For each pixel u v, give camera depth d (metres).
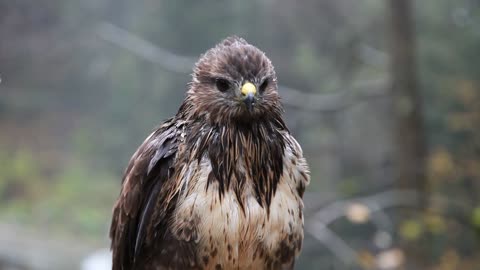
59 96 25.30
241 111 4.46
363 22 19.08
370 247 13.48
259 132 4.57
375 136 18.00
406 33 13.26
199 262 4.52
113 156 24.83
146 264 4.76
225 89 4.51
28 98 25.45
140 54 15.15
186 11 20.61
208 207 4.45
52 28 21.50
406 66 13.20
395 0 13.24
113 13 20.70
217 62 4.55
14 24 21.27
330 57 19.09
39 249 19.11
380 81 13.99
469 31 18.34
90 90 24.47
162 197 4.61
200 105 4.60
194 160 4.52
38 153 26.30
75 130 25.89
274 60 20.50
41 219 22.56
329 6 19.44
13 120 27.97
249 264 4.60
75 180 24.56
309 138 18.33
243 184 4.51
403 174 13.07
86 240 20.88
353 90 14.27
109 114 24.36
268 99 4.56
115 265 5.06
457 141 16.45
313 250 13.77
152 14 20.75
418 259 11.90
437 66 17.69
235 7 20.73
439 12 18.80
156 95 21.66
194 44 20.72
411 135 13.09
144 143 4.92
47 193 24.45
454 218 11.77
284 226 4.63
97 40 21.86
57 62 23.36
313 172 18.05
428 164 13.24
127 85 22.31
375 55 15.80
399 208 12.28
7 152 26.64
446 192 14.59
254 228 4.52
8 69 23.80
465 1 18.98
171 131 4.72
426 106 16.92
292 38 20.41
